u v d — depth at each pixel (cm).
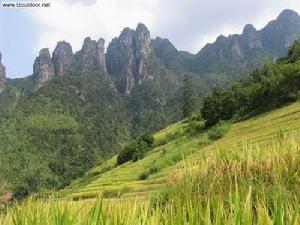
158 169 6512
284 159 877
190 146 7894
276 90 8406
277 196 409
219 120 10069
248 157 902
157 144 12825
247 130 7619
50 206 546
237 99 9788
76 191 6775
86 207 515
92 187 7381
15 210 560
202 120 11956
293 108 7650
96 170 15550
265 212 384
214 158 1004
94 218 421
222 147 1064
